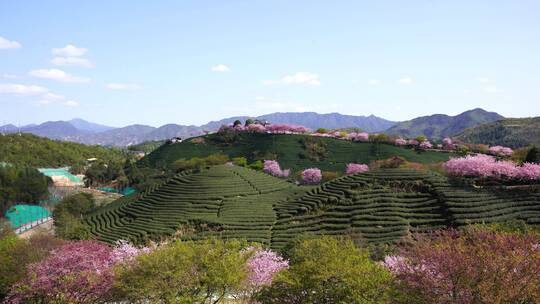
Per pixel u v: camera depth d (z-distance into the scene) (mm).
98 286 31906
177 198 92125
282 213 78000
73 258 33938
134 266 31328
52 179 191625
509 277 22188
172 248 31766
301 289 27297
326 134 199875
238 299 37031
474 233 29141
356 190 78688
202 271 30672
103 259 35562
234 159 160750
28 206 146375
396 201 72250
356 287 25469
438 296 22891
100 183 198125
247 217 77438
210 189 95062
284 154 170250
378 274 26344
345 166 154250
